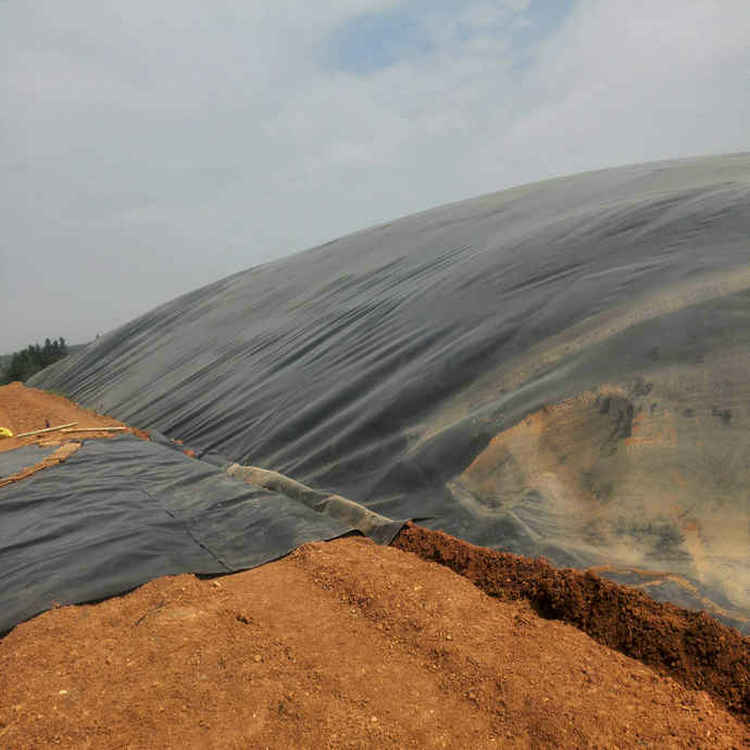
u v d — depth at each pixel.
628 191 15.31
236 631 4.41
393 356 10.59
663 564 4.62
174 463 10.50
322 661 3.96
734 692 3.48
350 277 19.92
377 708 3.46
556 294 8.91
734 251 7.58
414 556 5.73
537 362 7.59
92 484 9.13
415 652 4.04
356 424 8.92
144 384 22.28
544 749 3.09
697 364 5.92
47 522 7.47
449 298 11.60
